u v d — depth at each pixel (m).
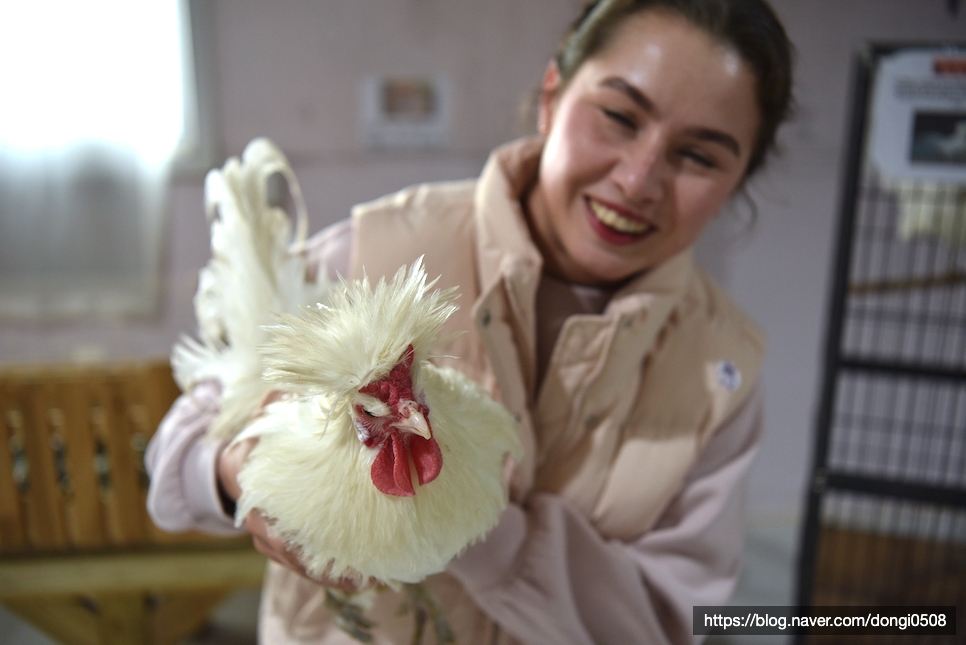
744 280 2.24
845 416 2.28
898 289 1.74
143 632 1.58
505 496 0.61
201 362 0.76
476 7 2.06
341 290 0.57
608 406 0.78
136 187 2.15
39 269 2.19
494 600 0.69
